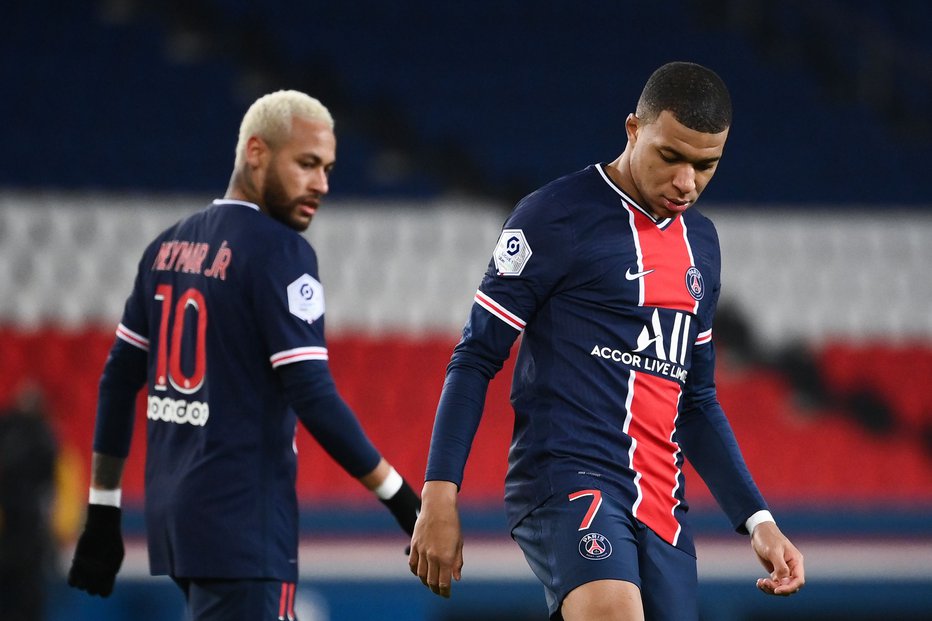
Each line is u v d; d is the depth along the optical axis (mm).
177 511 10867
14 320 42781
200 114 52969
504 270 10312
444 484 9844
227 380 10922
